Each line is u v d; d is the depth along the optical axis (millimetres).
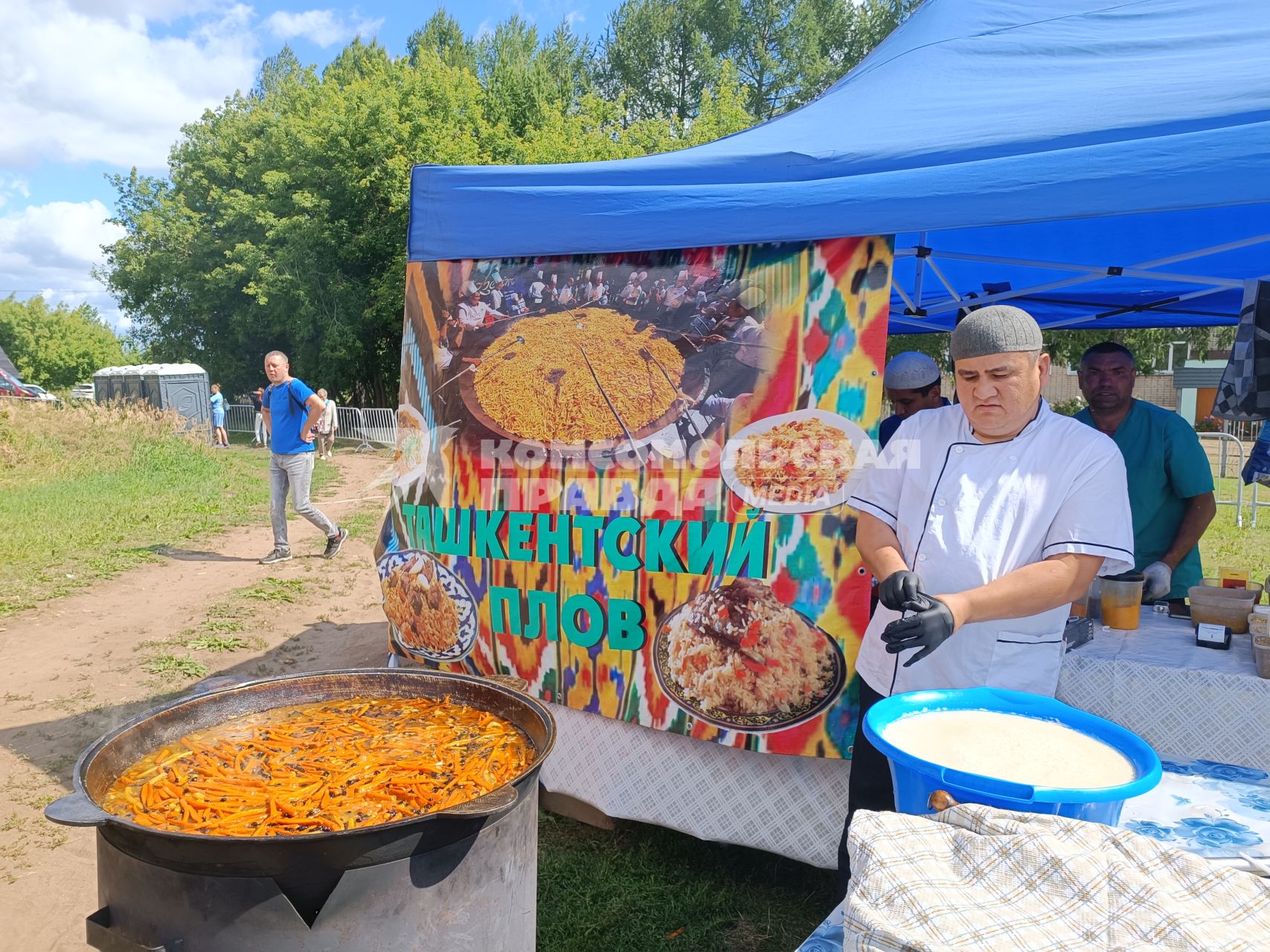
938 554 2121
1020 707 1520
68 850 3387
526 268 3449
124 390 28578
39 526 10117
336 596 7492
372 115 29141
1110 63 3156
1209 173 2201
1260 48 2873
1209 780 1944
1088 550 1962
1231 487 14797
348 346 29703
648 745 3189
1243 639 2701
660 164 3137
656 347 3150
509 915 1779
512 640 3451
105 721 4621
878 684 2330
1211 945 931
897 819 1164
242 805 1690
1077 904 1010
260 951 1504
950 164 2656
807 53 41062
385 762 1889
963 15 3799
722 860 3242
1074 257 5094
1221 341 16844
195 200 36250
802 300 2900
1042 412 2123
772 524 2916
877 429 2789
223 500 13367
